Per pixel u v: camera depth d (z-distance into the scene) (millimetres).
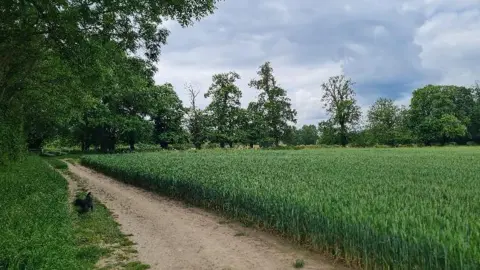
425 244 5844
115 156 36375
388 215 6977
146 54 15633
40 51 15102
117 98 57031
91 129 60406
